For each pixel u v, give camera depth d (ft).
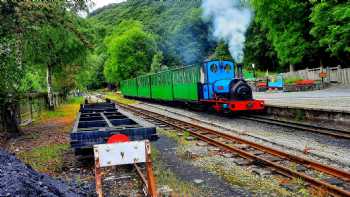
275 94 94.84
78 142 26.27
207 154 31.07
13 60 41.16
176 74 81.10
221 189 21.63
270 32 123.65
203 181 23.44
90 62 109.19
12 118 46.57
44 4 38.24
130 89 152.25
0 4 35.47
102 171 26.45
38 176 20.75
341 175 21.95
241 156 28.78
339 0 91.09
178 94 80.79
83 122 33.60
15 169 19.24
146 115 69.31
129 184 23.13
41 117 72.59
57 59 77.87
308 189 20.20
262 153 29.78
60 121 64.39
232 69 64.75
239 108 55.62
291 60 118.21
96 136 26.55
